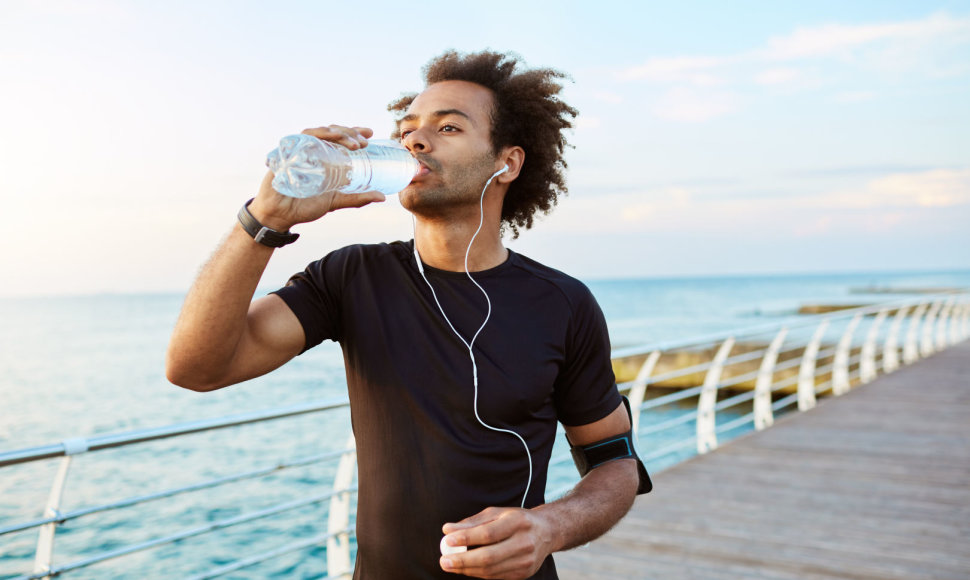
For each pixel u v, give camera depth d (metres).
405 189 1.18
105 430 16.61
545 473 1.22
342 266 1.22
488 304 1.19
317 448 12.70
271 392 20.89
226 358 1.04
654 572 3.50
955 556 3.63
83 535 8.65
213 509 9.43
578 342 1.27
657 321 56.47
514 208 1.53
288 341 1.15
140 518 9.16
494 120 1.26
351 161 1.00
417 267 1.22
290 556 7.57
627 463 1.33
